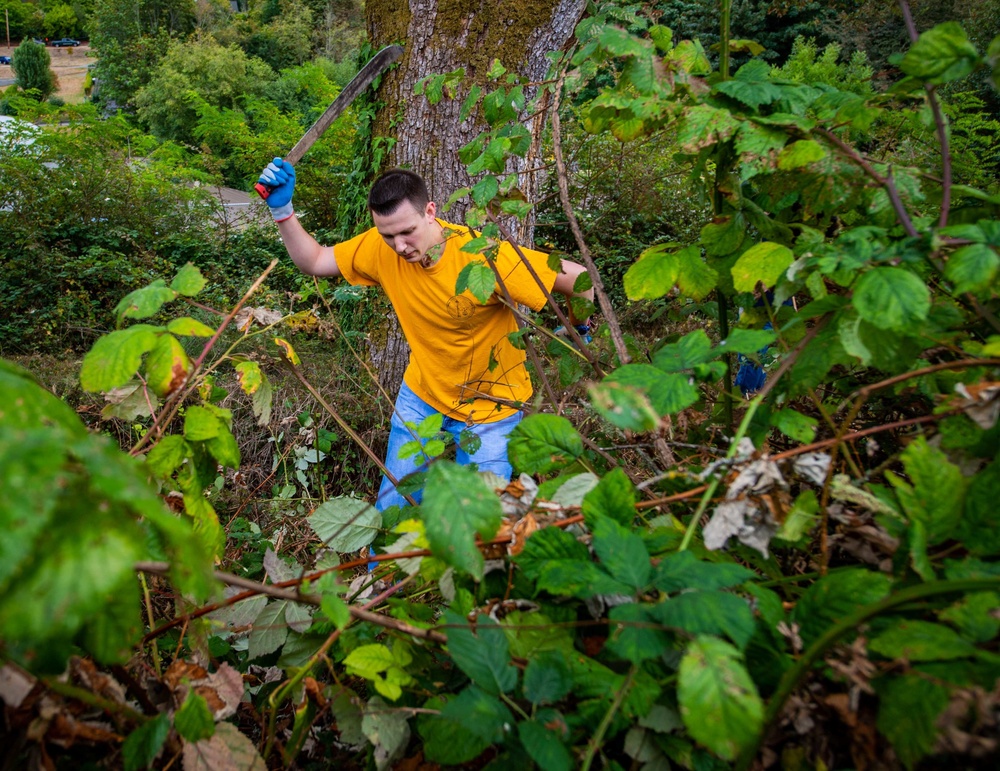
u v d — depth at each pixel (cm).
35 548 63
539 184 373
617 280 614
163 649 155
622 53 135
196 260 792
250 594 124
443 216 391
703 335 121
